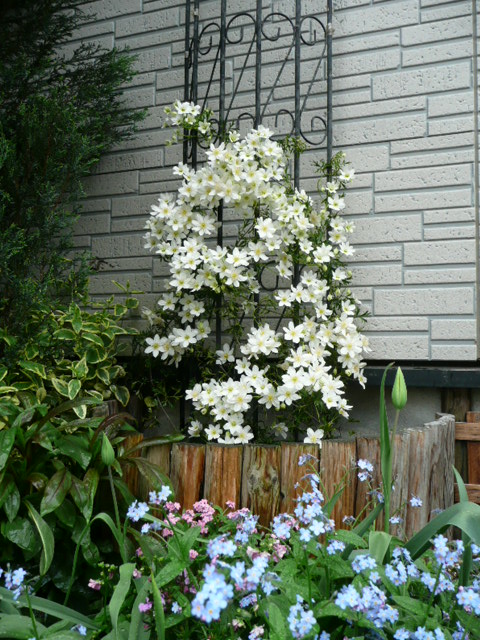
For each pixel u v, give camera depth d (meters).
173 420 3.02
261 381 2.41
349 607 1.26
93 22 3.40
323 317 2.51
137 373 3.04
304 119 2.86
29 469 1.95
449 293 2.56
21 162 2.81
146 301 3.18
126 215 3.26
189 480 2.09
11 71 2.91
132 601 1.54
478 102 2.57
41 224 2.76
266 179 2.52
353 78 2.78
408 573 1.37
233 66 3.04
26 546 1.76
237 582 1.20
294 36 2.68
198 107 2.69
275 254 2.67
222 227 2.76
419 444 2.07
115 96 3.23
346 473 1.87
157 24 3.23
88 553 1.79
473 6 2.59
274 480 2.03
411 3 2.69
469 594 1.27
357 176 2.75
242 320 2.88
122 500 2.04
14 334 2.68
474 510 1.39
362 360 2.71
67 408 1.99
